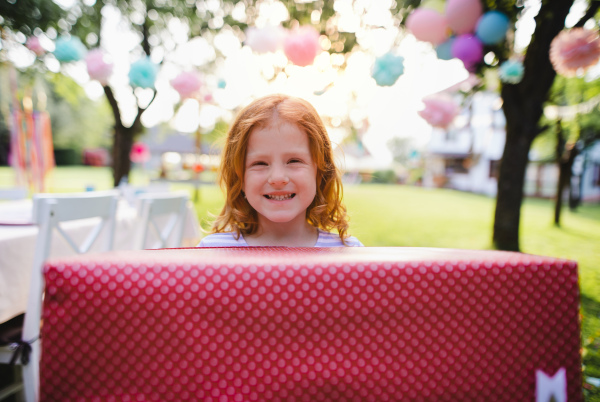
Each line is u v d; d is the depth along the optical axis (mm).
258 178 1044
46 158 8227
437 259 650
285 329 605
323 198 1271
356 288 614
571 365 639
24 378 1477
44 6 4664
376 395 611
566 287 641
